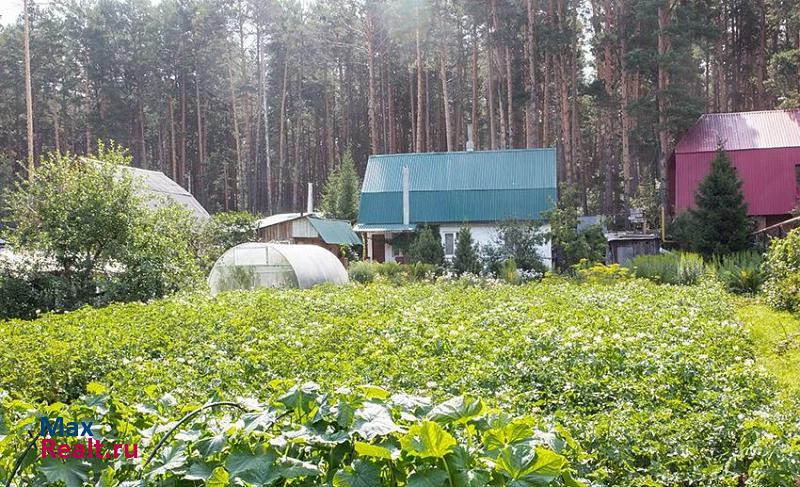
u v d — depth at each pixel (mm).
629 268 25672
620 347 8508
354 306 14398
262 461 2936
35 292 17328
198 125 60562
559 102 51469
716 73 54281
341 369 7480
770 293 17906
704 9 43625
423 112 58688
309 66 64562
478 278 24609
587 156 61219
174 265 18453
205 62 60625
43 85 55625
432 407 3518
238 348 9633
